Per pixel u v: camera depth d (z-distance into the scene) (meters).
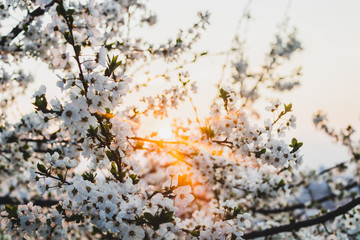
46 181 2.61
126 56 4.57
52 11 2.33
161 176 4.07
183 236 2.64
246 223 2.71
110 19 3.61
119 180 2.54
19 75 5.21
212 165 3.92
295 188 8.14
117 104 2.35
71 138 3.79
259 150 3.10
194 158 3.93
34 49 4.04
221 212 2.71
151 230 2.17
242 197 6.38
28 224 2.68
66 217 2.68
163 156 5.12
